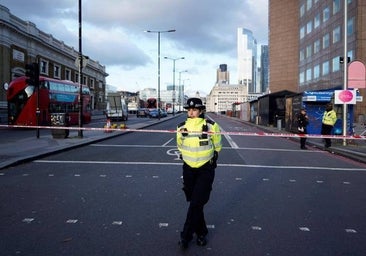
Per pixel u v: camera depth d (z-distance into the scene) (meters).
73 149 16.88
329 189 8.84
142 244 5.09
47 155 14.27
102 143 20.16
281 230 5.76
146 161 13.04
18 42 46.56
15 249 4.87
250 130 35.34
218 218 6.36
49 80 33.56
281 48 102.06
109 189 8.45
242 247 5.04
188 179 5.25
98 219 6.17
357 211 6.92
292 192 8.44
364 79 17.69
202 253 4.82
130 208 6.85
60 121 21.23
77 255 4.69
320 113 24.81
